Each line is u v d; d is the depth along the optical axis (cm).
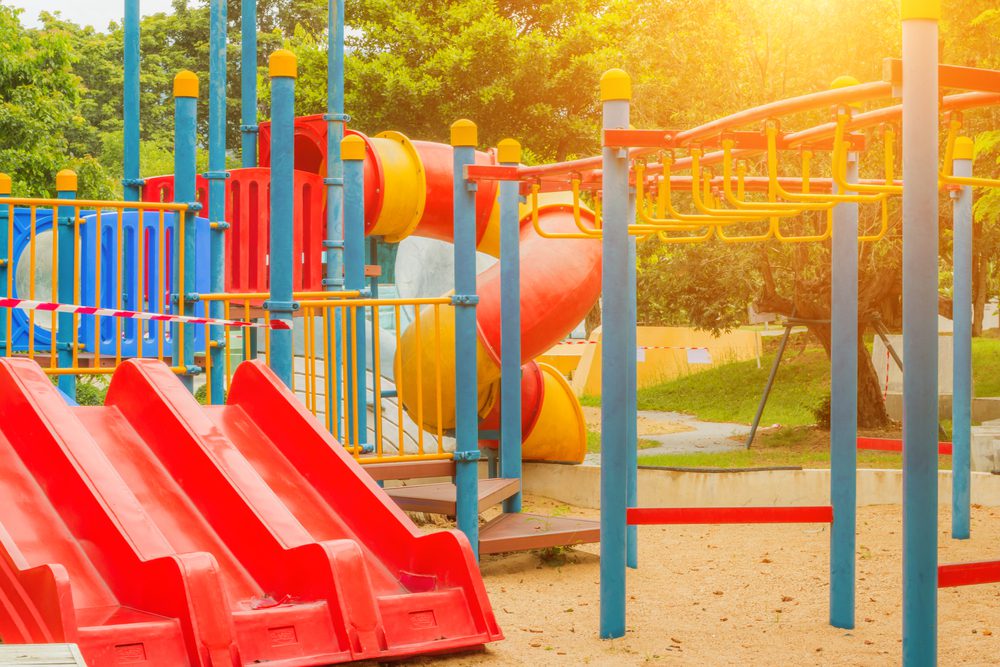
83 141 4041
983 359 2259
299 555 571
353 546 572
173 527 611
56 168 2328
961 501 943
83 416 672
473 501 802
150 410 670
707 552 896
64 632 473
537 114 2541
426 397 1024
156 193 1030
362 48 2702
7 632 507
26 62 2319
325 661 534
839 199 568
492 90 2505
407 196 1112
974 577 452
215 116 1035
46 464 598
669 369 2752
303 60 2645
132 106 1009
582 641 615
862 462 1373
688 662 570
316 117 1108
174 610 515
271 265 739
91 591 548
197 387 1642
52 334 815
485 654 583
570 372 2895
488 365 1007
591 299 1046
